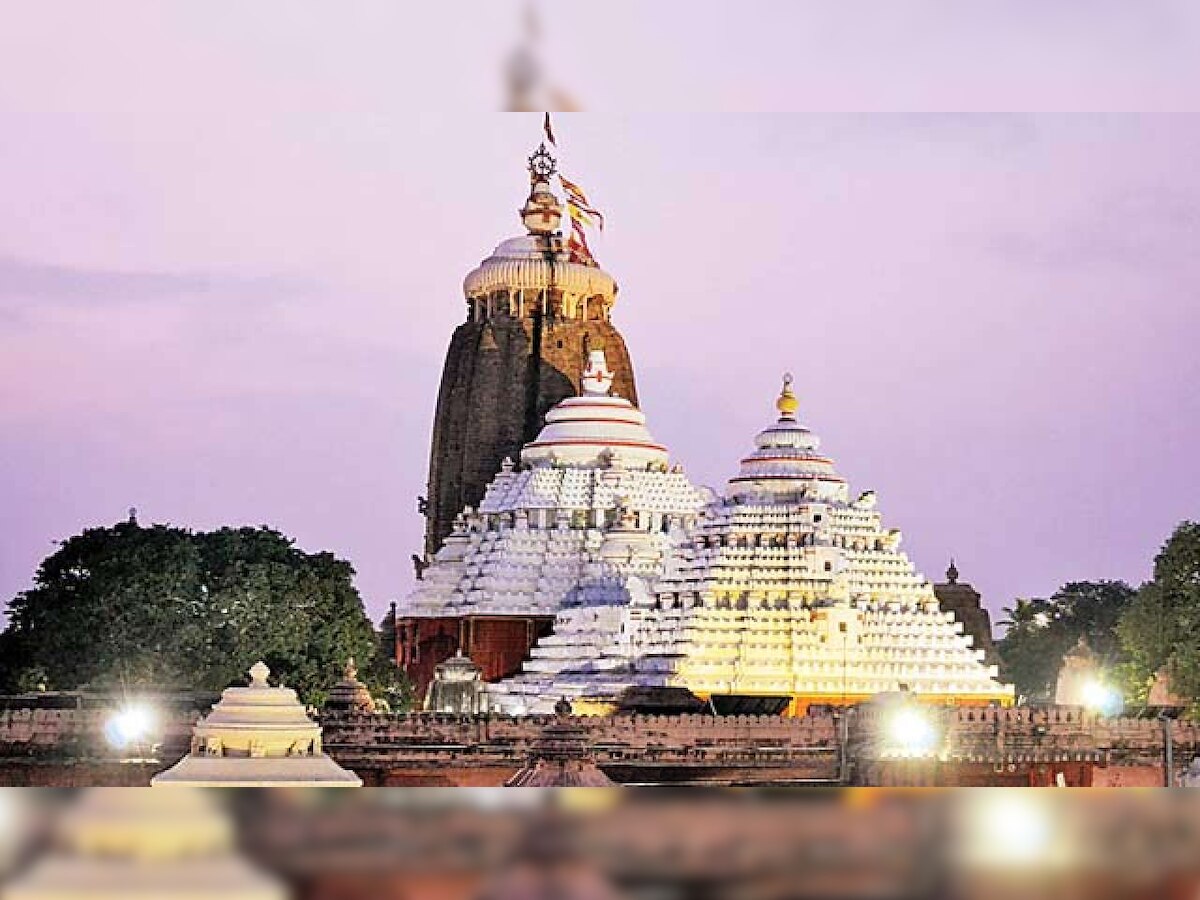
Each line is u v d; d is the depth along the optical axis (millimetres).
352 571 163500
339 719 110938
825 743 116000
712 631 152125
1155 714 128750
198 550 147125
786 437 166000
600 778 82875
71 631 135625
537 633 197000
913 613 156500
